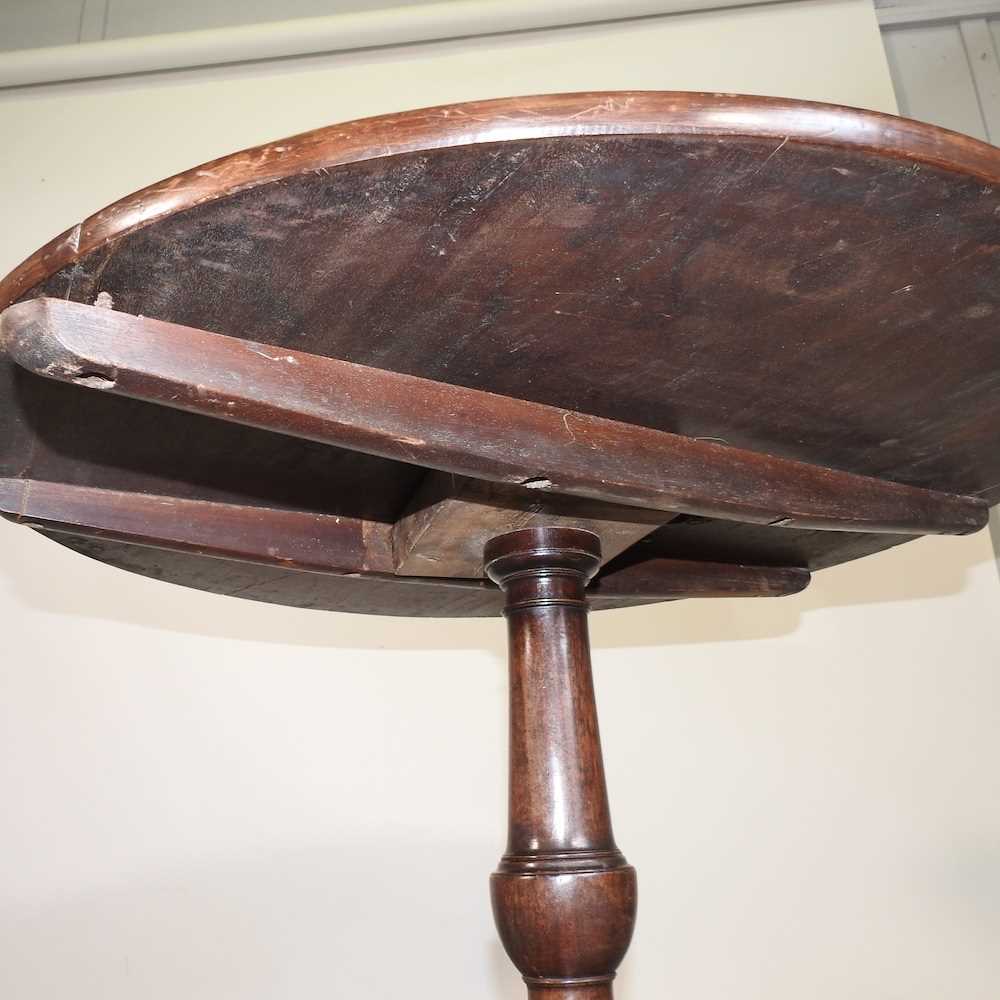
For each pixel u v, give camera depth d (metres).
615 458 0.70
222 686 1.86
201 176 0.50
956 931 1.71
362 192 0.50
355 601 1.09
